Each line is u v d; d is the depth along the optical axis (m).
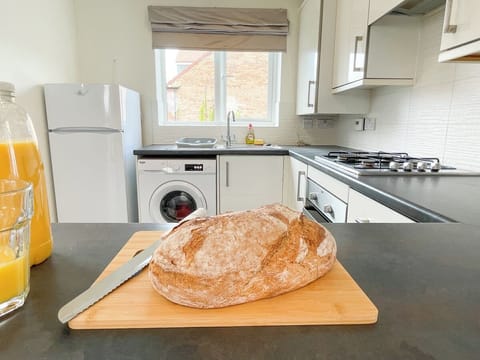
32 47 2.09
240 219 0.45
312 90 2.37
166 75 2.94
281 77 2.90
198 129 2.94
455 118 1.42
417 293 0.43
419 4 1.49
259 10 2.70
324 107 2.32
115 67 2.78
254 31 2.74
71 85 2.12
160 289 0.40
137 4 2.71
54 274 0.48
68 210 2.26
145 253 0.53
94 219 2.29
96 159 2.21
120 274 0.46
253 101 3.03
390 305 0.40
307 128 2.99
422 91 1.65
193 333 0.35
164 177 2.32
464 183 1.10
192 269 0.39
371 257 0.54
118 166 2.24
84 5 2.69
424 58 1.63
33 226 0.50
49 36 2.29
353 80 1.88
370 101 2.27
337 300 0.40
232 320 0.36
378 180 1.16
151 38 2.75
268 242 0.43
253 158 2.40
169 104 2.98
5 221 0.39
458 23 0.98
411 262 0.52
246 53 2.95
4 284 0.37
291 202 2.33
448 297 0.42
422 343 0.33
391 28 1.66
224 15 2.69
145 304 0.39
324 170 1.54
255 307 0.39
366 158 1.65
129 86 2.82
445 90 1.48
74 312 0.37
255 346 0.33
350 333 0.35
